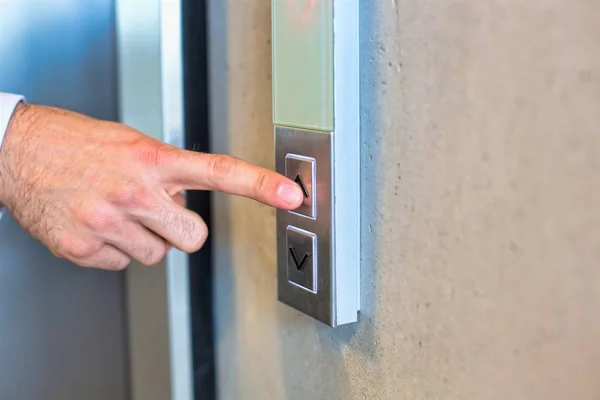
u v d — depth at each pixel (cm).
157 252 52
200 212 64
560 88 29
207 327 66
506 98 32
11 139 51
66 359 67
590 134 28
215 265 65
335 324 43
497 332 34
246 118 57
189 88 62
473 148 34
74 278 66
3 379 66
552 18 29
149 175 47
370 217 42
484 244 34
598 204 28
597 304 29
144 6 61
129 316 67
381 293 42
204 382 67
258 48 54
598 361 29
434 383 38
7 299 65
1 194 53
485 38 33
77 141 50
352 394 46
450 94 35
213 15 60
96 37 63
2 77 62
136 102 63
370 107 41
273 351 56
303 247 44
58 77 63
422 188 38
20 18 61
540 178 30
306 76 42
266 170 44
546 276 31
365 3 41
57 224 51
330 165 41
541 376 32
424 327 39
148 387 67
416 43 37
